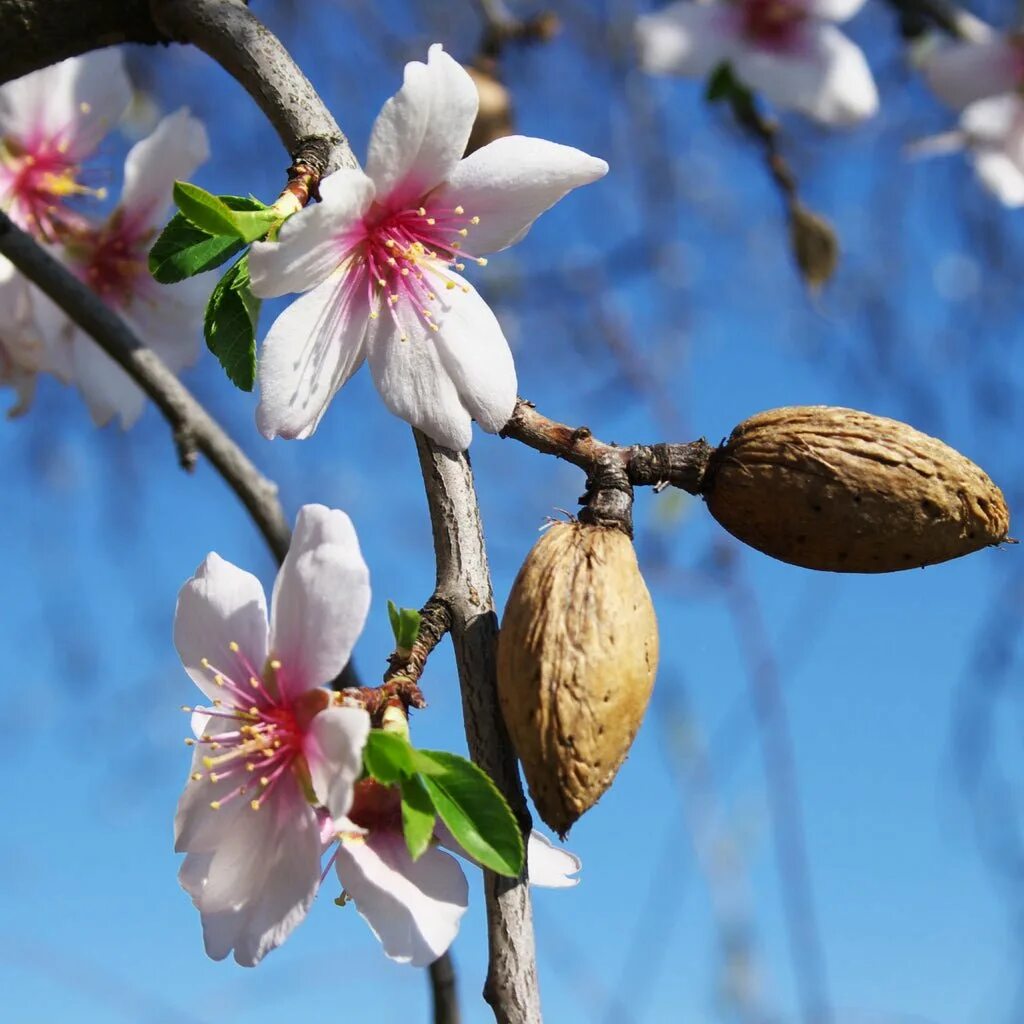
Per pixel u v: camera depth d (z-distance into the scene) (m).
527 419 0.34
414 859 0.31
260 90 0.36
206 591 0.34
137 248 0.46
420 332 0.34
